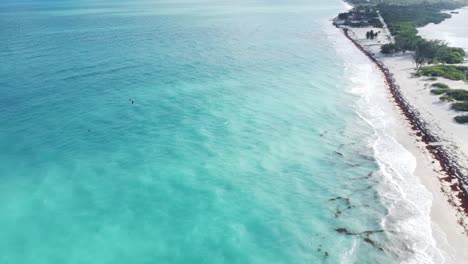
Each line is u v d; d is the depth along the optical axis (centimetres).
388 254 2666
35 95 5675
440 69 6894
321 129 4606
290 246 2783
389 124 4756
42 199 3281
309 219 3061
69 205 3209
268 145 4222
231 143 4262
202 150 4106
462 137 4297
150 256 2689
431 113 4984
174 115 5003
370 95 5816
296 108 5244
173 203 3244
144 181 3550
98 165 3816
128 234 2894
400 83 6344
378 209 3145
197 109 5209
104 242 2811
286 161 3900
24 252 2712
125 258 2670
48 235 2872
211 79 6575
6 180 3544
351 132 4525
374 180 3550
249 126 4684
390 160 3897
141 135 4453
